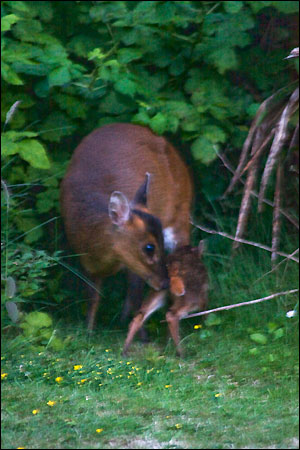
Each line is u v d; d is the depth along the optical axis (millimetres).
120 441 7453
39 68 11523
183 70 12453
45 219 12734
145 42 12430
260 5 12195
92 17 12109
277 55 13438
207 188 13367
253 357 9742
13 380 9195
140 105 11969
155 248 10289
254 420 7938
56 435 7570
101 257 10680
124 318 11391
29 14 12180
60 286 12484
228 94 13055
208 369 9633
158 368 9633
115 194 10227
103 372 9422
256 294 11609
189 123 12070
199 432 7645
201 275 10547
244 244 13055
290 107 10523
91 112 12672
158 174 11523
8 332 10898
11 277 10383
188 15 12266
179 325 11086
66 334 10977
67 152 12641
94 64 12867
